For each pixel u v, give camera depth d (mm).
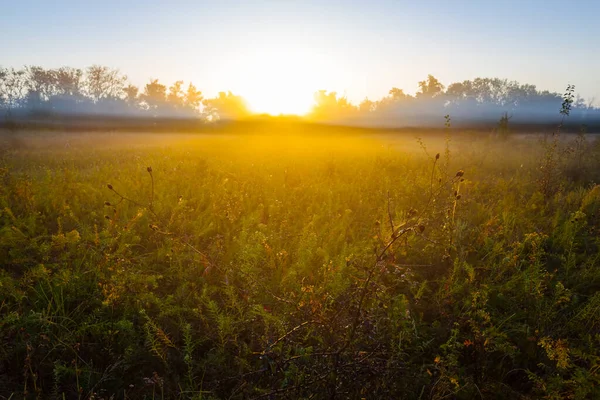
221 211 6160
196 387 2951
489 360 3271
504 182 8609
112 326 3342
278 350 2805
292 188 8195
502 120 20688
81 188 7156
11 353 3068
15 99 72188
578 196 7484
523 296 3910
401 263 4574
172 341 3383
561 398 2732
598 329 3432
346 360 2656
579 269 4809
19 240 4578
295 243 4859
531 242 4824
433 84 85250
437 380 2859
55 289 3701
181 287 3936
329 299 3152
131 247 5000
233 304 3518
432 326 3602
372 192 7844
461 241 5031
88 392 2891
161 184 7695
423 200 7082
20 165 12258
